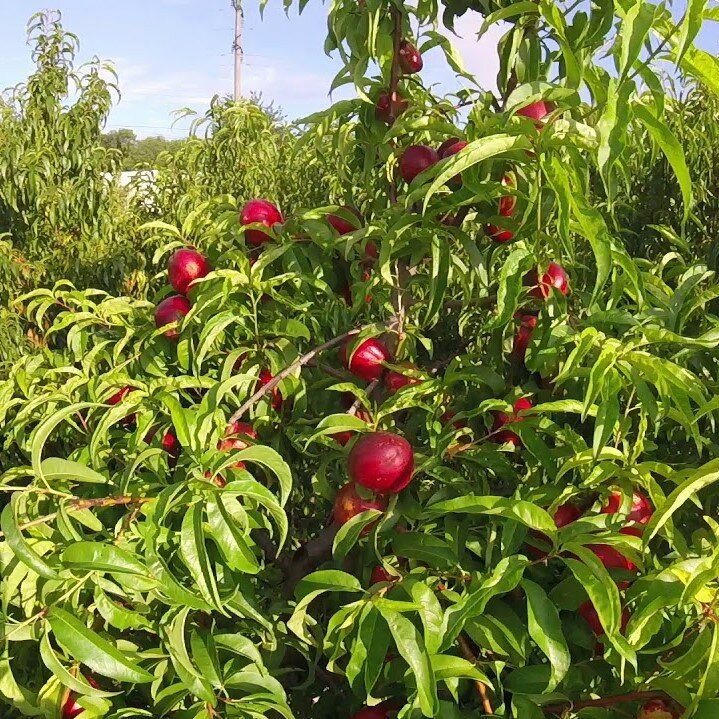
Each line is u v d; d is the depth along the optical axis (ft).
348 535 5.51
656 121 4.58
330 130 8.52
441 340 11.65
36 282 18.99
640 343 5.35
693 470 5.05
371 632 4.75
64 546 5.17
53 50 20.27
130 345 8.56
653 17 4.11
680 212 18.22
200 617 6.28
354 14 6.93
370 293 7.62
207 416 5.51
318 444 7.91
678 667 4.55
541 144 4.97
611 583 4.46
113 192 23.11
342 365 7.70
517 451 6.50
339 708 7.00
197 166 20.40
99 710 5.13
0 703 6.18
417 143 7.36
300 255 7.36
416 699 4.61
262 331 6.79
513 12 5.54
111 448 6.96
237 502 5.31
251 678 5.47
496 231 6.68
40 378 7.34
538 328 6.06
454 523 5.81
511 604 5.70
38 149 20.12
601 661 5.58
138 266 19.65
